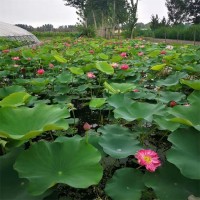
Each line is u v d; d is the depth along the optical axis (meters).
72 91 3.61
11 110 1.63
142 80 4.11
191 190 1.32
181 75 3.39
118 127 1.93
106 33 20.36
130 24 19.28
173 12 38.69
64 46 9.42
